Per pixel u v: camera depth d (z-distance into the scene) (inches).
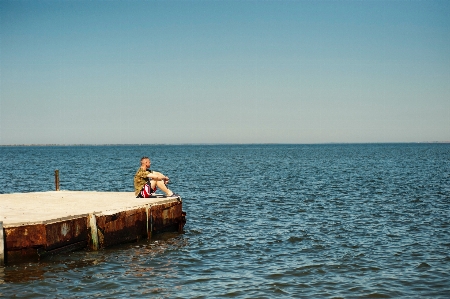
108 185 1546.5
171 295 422.3
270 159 3875.5
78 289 432.8
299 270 502.0
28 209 566.6
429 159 3484.3
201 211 908.6
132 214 607.5
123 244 602.5
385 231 705.6
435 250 585.0
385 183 1501.0
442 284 454.6
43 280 451.2
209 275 483.5
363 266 516.1
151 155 5319.9
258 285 451.8
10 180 1701.5
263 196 1160.2
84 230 544.4
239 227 744.3
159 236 667.4
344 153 5689.0
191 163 3191.4
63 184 1573.6
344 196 1154.0
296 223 778.2
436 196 1137.4
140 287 442.6
